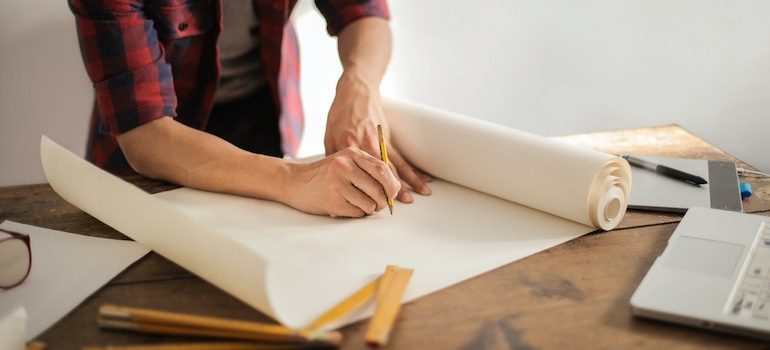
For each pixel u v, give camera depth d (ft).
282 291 2.53
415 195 3.46
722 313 2.36
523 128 6.85
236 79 4.79
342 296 2.52
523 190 3.25
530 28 6.51
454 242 2.96
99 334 2.40
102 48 3.53
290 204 3.25
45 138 3.36
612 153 3.83
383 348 2.29
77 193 3.20
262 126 5.05
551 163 3.16
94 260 2.87
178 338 2.35
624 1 6.17
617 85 6.43
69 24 5.57
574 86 6.57
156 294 2.63
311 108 6.86
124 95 3.54
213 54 4.34
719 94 6.10
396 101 3.88
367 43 4.27
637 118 6.46
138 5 3.63
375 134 3.70
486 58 6.70
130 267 2.83
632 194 3.36
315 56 6.72
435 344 2.31
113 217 3.03
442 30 6.68
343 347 2.29
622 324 2.41
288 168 3.31
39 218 3.25
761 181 3.53
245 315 2.49
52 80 5.65
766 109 5.97
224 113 4.92
